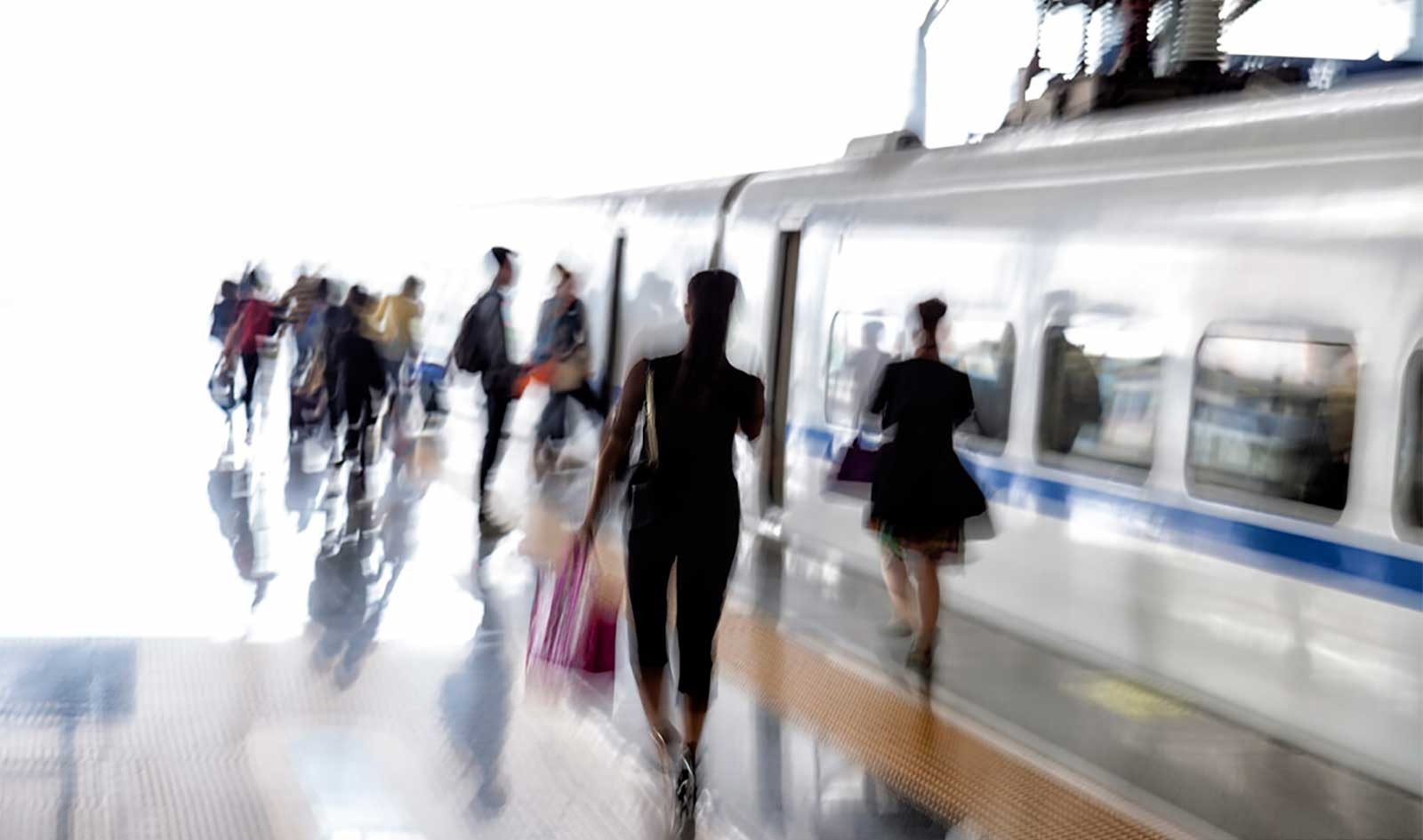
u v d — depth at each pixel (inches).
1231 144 241.4
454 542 371.6
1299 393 217.0
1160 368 249.4
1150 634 250.7
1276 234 224.1
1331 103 226.4
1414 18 278.1
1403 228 200.8
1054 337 280.7
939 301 260.1
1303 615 215.8
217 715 223.6
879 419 345.4
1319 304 214.1
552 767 203.6
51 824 175.8
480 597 309.0
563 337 478.3
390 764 202.8
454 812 185.3
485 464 396.2
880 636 288.8
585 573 235.3
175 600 302.5
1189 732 228.2
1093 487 266.4
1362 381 205.3
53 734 211.6
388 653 262.2
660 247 489.7
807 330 386.9
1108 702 243.9
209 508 418.0
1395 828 187.9
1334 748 210.1
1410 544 196.7
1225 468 232.8
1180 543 243.0
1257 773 208.1
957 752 217.0
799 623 299.6
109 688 236.5
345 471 493.7
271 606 298.0
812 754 215.2
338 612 293.7
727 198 443.5
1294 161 224.7
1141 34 301.7
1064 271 279.0
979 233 308.5
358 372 449.7
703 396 192.1
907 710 238.4
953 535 258.8
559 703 233.9
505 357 394.3
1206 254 239.6
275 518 402.9
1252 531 225.9
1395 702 198.8
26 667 248.4
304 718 222.8
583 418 511.8
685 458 191.6
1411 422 197.0
